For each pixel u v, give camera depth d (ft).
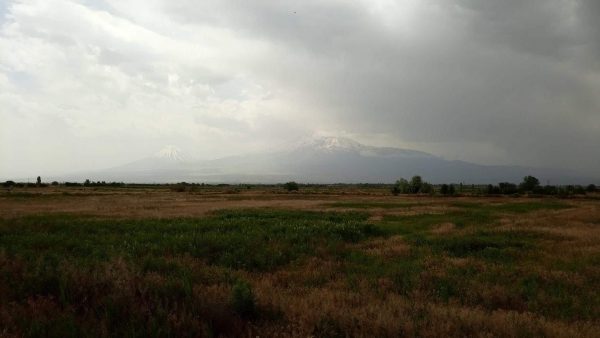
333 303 23.29
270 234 56.44
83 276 23.22
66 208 115.65
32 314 19.20
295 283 31.94
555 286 32.45
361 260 42.93
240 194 253.85
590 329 21.09
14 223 65.98
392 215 107.76
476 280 32.81
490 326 20.39
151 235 54.08
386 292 28.91
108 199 171.12
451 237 60.64
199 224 68.13
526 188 315.58
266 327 19.20
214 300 21.12
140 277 24.07
